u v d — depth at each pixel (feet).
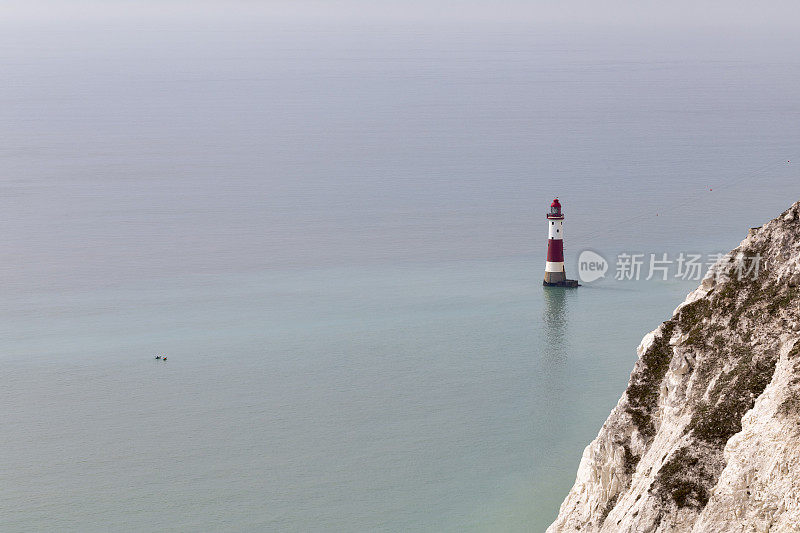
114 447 305.73
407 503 261.85
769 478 131.85
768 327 157.28
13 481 282.36
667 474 148.97
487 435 305.94
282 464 288.92
